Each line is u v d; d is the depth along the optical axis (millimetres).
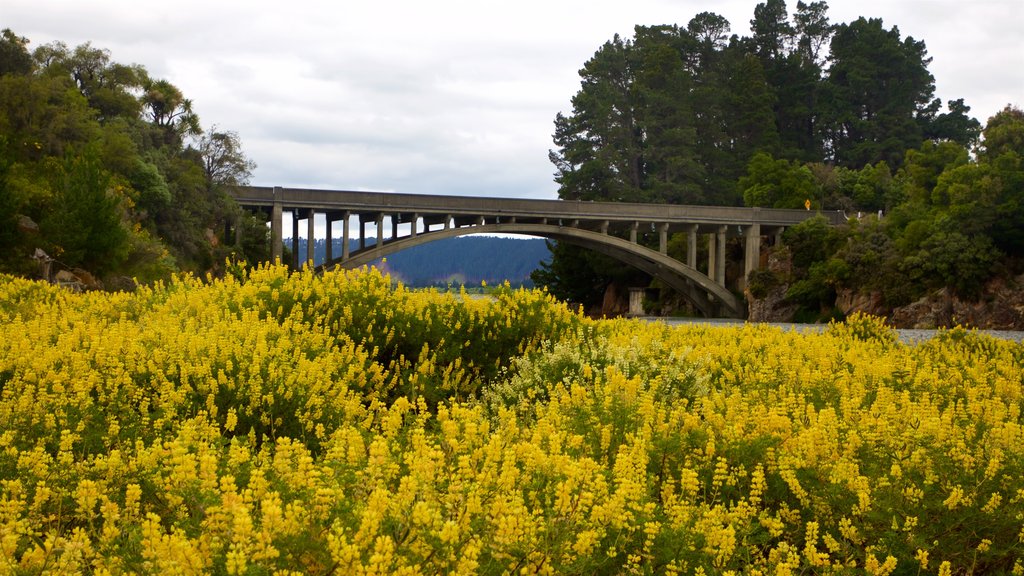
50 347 8133
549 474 4902
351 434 5121
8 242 33188
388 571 3342
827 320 71188
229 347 7961
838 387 8742
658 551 4188
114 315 12516
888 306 67438
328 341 9688
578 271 92750
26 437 5895
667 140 105000
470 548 3469
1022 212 62031
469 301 12016
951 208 64875
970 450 6000
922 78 127375
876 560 4227
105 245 37531
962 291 62875
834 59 132750
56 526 4523
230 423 6312
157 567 3348
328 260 58094
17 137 48469
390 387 9367
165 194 51062
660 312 87375
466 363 10953
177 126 62875
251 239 59781
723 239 74812
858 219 79938
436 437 5414
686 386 8891
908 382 9672
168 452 4809
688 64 132125
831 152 128125
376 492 3654
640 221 70000
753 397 7980
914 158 80750
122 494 4656
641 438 5746
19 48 57625
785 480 5285
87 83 64312
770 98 117875
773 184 94875
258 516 3863
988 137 68312
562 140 113188
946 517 4895
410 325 10984
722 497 5258
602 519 4191
